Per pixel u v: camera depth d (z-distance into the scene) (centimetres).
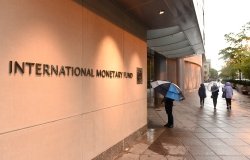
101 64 665
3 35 362
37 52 427
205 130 1111
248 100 2805
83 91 574
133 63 914
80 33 566
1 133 357
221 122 1324
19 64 388
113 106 736
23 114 395
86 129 585
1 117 358
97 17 650
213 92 1902
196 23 1249
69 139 517
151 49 1897
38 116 427
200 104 2192
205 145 858
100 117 654
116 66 763
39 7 433
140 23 997
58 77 483
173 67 3030
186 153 766
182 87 3098
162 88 1188
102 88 669
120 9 798
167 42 1656
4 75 363
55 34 476
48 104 453
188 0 870
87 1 601
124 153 768
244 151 790
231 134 1031
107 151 689
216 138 962
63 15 503
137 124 953
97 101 639
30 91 410
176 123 1291
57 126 478
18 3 388
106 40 699
